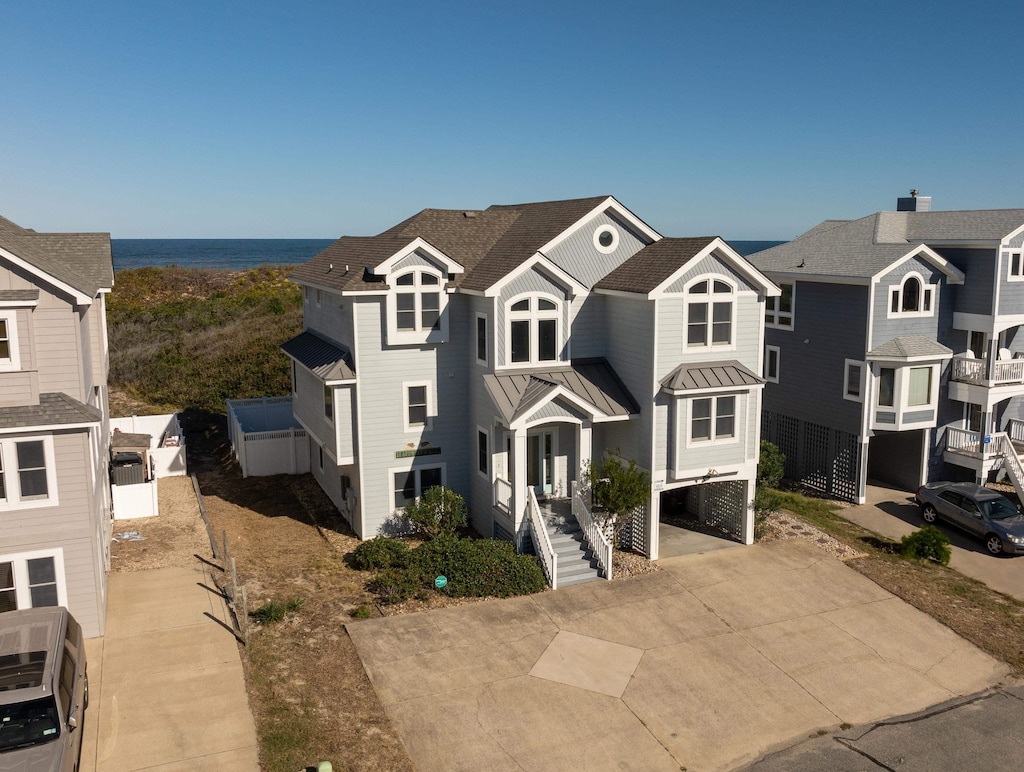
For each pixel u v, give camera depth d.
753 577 21.41
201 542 22.91
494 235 26.61
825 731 14.82
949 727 15.01
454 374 24.19
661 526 25.22
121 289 72.00
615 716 15.08
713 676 16.55
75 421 16.28
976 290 27.94
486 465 23.52
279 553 22.42
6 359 16.44
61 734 11.91
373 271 22.34
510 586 19.91
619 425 23.55
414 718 14.77
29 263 16.44
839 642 18.11
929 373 28.12
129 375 41.75
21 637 13.73
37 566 16.64
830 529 25.45
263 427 33.81
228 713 14.37
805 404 30.58
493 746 14.07
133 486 24.83
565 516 22.69
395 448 23.73
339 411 23.48
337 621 18.27
